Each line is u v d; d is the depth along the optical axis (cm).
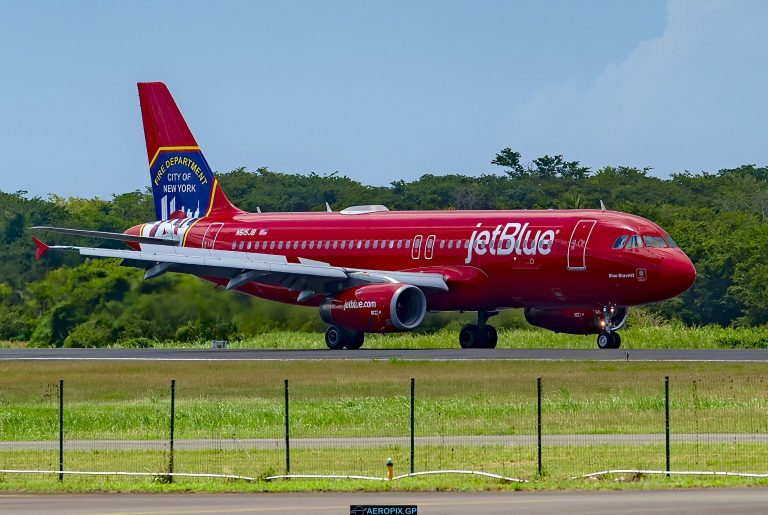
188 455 12562
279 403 16512
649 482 10362
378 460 12044
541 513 8762
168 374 19588
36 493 10356
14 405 17138
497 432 13862
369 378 18362
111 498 9969
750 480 10381
